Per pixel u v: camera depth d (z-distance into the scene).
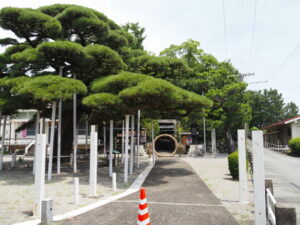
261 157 4.62
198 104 10.97
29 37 12.38
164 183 9.52
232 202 6.65
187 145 26.12
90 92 12.77
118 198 7.12
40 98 9.24
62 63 11.16
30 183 9.41
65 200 6.96
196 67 21.03
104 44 13.25
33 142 23.38
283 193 7.89
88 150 23.50
